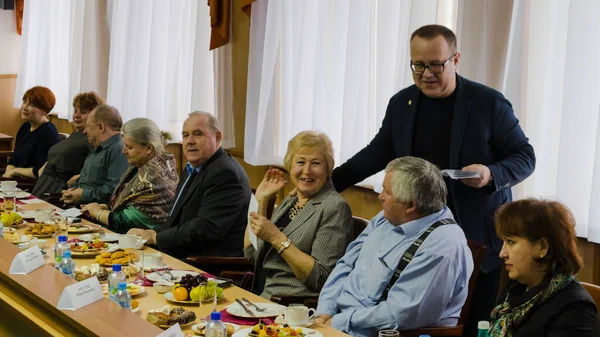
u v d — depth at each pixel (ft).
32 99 22.52
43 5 30.40
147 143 15.75
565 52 12.48
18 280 9.32
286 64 18.58
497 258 10.72
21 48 31.63
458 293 9.84
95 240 12.87
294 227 11.54
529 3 12.94
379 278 10.00
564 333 7.41
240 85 20.70
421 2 14.65
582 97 12.21
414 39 10.66
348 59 16.58
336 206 11.38
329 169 11.57
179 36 23.00
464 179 10.11
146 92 24.27
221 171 13.94
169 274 11.07
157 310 9.09
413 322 9.53
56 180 20.07
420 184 9.81
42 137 22.63
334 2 17.26
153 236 14.06
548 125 12.92
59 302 8.32
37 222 15.15
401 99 11.39
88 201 17.92
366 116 16.57
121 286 8.95
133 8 24.23
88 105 20.18
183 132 14.20
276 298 10.84
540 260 7.61
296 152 11.57
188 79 22.58
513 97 13.17
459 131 10.74
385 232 10.44
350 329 9.84
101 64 27.04
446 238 9.70
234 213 13.91
